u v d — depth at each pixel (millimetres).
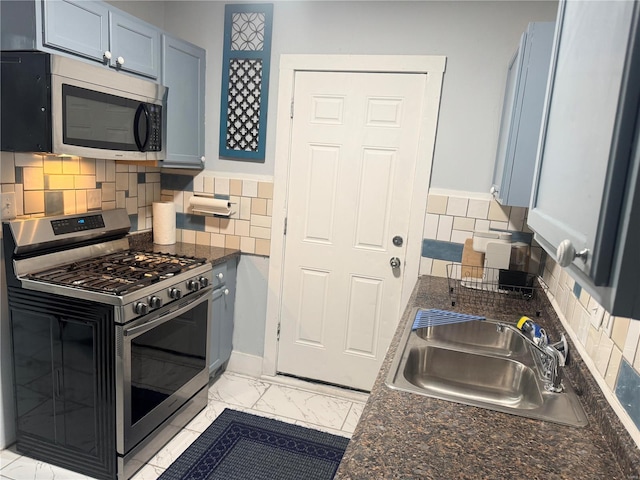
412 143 2695
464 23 2506
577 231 668
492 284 2504
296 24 2750
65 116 1893
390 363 1482
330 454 2391
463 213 2646
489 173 2584
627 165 525
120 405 1978
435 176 2676
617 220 537
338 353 3031
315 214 2922
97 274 2145
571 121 800
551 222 845
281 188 2932
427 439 1075
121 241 2709
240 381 3092
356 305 2943
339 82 2750
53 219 2236
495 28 2467
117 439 2016
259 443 2439
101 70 2049
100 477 2088
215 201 2977
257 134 2920
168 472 2170
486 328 1951
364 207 2832
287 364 3141
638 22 509
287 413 2744
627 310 528
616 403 1137
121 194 2783
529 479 956
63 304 1989
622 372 1120
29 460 2180
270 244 3012
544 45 1819
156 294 2102
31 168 2166
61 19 1892
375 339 2951
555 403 1274
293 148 2887
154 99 2422
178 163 2793
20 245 2049
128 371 1980
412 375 1627
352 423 2688
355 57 2680
